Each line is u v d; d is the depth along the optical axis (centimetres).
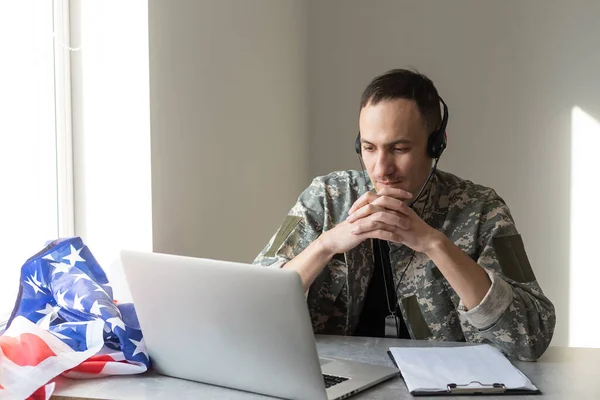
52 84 198
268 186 292
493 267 171
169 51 207
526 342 153
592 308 338
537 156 338
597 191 334
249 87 269
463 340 180
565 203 337
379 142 167
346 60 350
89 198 203
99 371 141
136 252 137
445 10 340
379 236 161
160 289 136
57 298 155
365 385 133
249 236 271
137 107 198
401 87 168
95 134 202
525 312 155
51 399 133
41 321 152
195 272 129
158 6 201
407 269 183
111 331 145
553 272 340
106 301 151
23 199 194
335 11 350
